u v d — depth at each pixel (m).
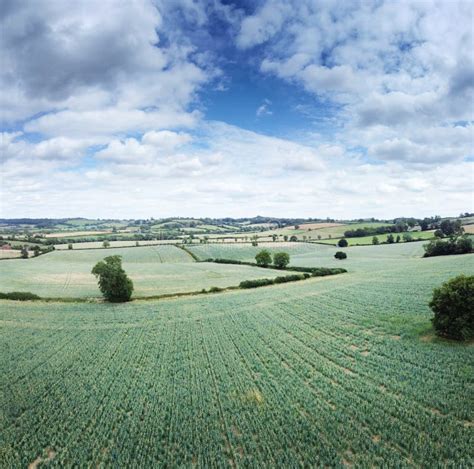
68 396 23.00
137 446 17.39
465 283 28.48
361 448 16.52
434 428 17.44
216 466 15.91
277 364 27.36
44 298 55.22
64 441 18.06
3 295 55.56
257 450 16.69
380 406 19.97
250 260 108.94
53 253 126.19
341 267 84.06
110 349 32.09
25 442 18.12
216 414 20.23
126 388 23.95
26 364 28.78
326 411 19.94
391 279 58.50
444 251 96.75
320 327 36.12
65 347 32.84
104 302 53.22
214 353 30.39
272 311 44.03
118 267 54.09
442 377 22.83
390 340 30.55
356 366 25.66
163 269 91.06
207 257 115.94
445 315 28.73
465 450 15.73
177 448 17.28
